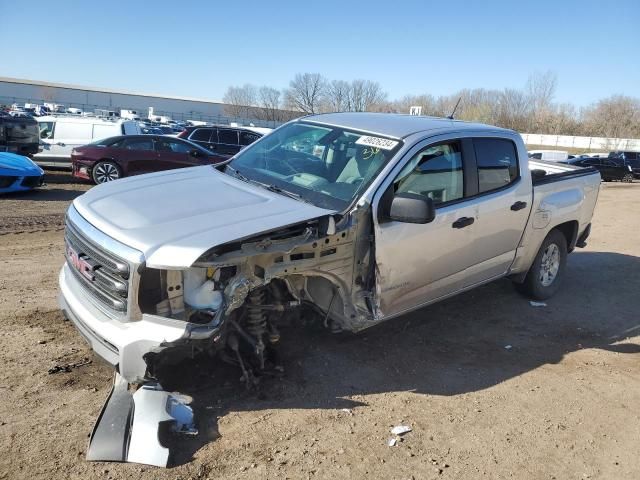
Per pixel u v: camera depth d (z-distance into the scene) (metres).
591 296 6.81
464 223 4.64
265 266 3.46
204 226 3.29
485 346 5.05
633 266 8.52
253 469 3.05
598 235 11.12
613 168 31.34
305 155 4.60
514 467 3.32
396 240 4.09
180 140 14.90
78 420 3.34
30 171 12.24
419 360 4.63
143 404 3.24
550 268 6.36
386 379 4.25
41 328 4.58
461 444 3.50
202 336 3.17
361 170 4.19
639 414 4.06
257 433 3.38
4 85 87.81
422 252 4.32
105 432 3.07
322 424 3.55
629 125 79.62
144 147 14.45
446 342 5.05
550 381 4.47
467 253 4.80
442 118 5.31
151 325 3.16
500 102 80.00
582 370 4.72
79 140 16.84
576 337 5.45
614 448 3.61
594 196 6.62
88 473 2.88
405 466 3.22
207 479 2.94
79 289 3.66
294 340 4.69
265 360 4.03
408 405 3.90
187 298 3.25
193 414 3.41
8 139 14.84
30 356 4.07
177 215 3.46
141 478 2.88
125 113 61.12
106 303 3.35
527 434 3.68
